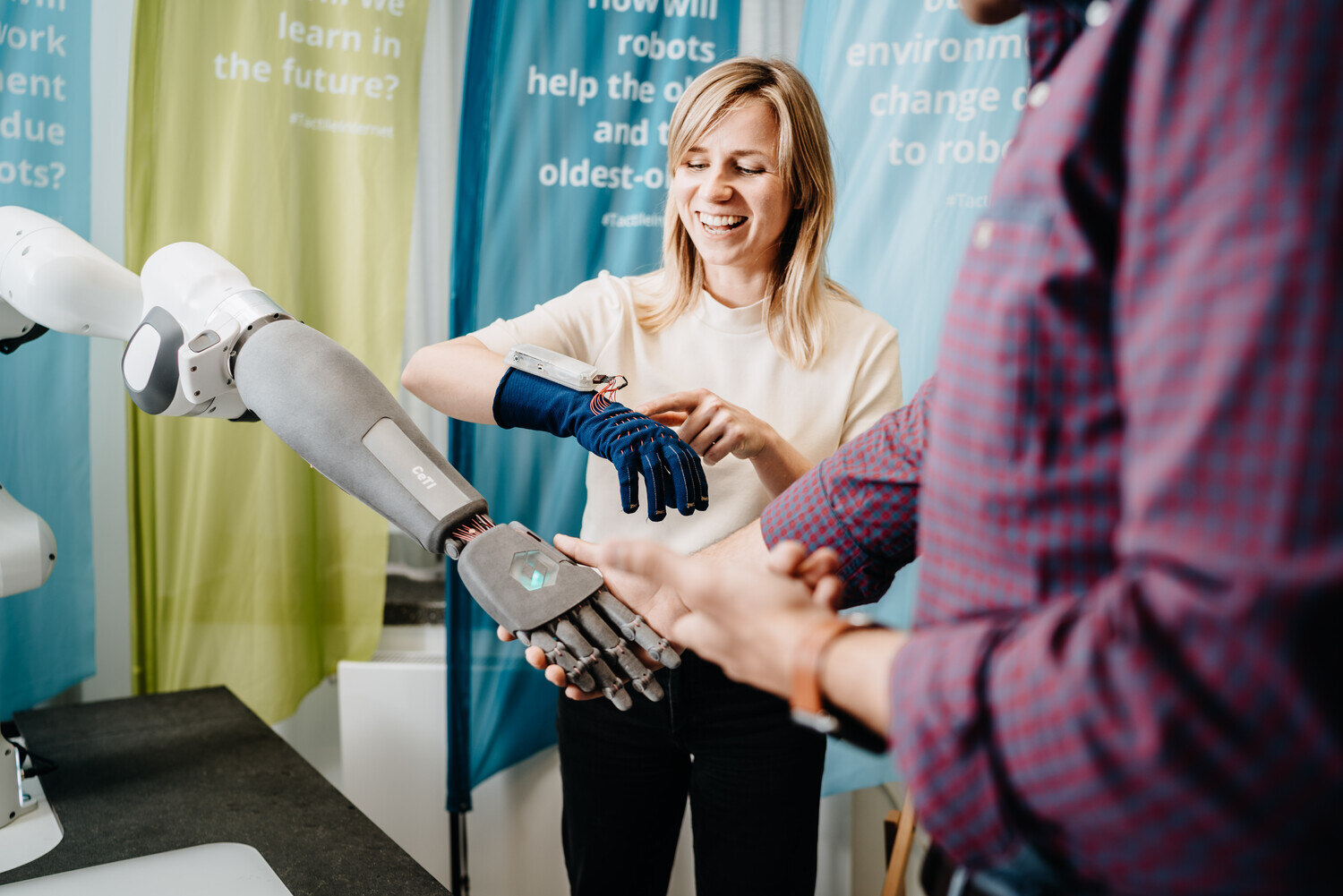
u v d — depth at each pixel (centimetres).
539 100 138
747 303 114
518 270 142
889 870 128
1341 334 25
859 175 137
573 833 112
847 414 115
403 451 72
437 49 146
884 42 134
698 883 108
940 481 40
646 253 143
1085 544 36
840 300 118
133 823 92
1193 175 28
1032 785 30
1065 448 35
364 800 144
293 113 138
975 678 32
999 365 36
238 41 135
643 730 105
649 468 78
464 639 141
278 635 144
